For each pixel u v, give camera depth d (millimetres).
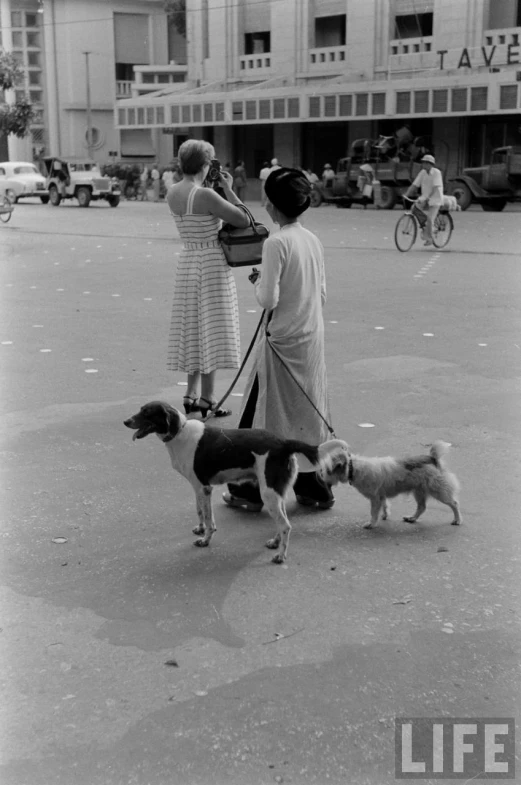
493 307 11969
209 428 4543
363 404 7262
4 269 16672
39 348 9438
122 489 5449
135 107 49750
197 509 4672
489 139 38906
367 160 36281
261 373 4992
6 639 3693
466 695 3314
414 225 19047
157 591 4137
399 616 3893
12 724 3139
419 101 37938
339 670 3465
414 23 40719
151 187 49094
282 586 4188
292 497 5480
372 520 4902
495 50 36594
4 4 59625
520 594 4109
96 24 59688
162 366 8586
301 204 4863
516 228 25109
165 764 2939
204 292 6750
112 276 15484
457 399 7422
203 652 3592
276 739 3057
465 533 4824
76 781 2867
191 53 50531
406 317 11234
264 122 43531
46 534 4773
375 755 2986
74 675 3430
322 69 43781
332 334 10148
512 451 6121
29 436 6441
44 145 62031
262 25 47188
